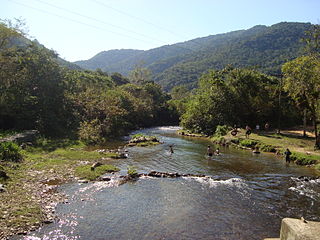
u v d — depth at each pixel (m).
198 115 51.56
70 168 20.11
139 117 66.00
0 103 32.03
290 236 8.77
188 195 15.83
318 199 15.84
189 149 32.41
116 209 13.34
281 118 53.44
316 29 29.84
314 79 28.17
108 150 29.06
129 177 18.78
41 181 16.67
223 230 11.70
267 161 26.20
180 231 11.45
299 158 25.56
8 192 14.03
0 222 10.84
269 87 51.81
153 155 27.67
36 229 10.82
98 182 17.41
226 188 17.41
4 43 37.31
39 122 34.50
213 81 50.66
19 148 22.92
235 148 34.41
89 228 11.27
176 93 115.62
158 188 16.84
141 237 10.79
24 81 37.09
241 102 50.09
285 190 17.39
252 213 13.59
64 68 48.81
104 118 42.91
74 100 43.44
